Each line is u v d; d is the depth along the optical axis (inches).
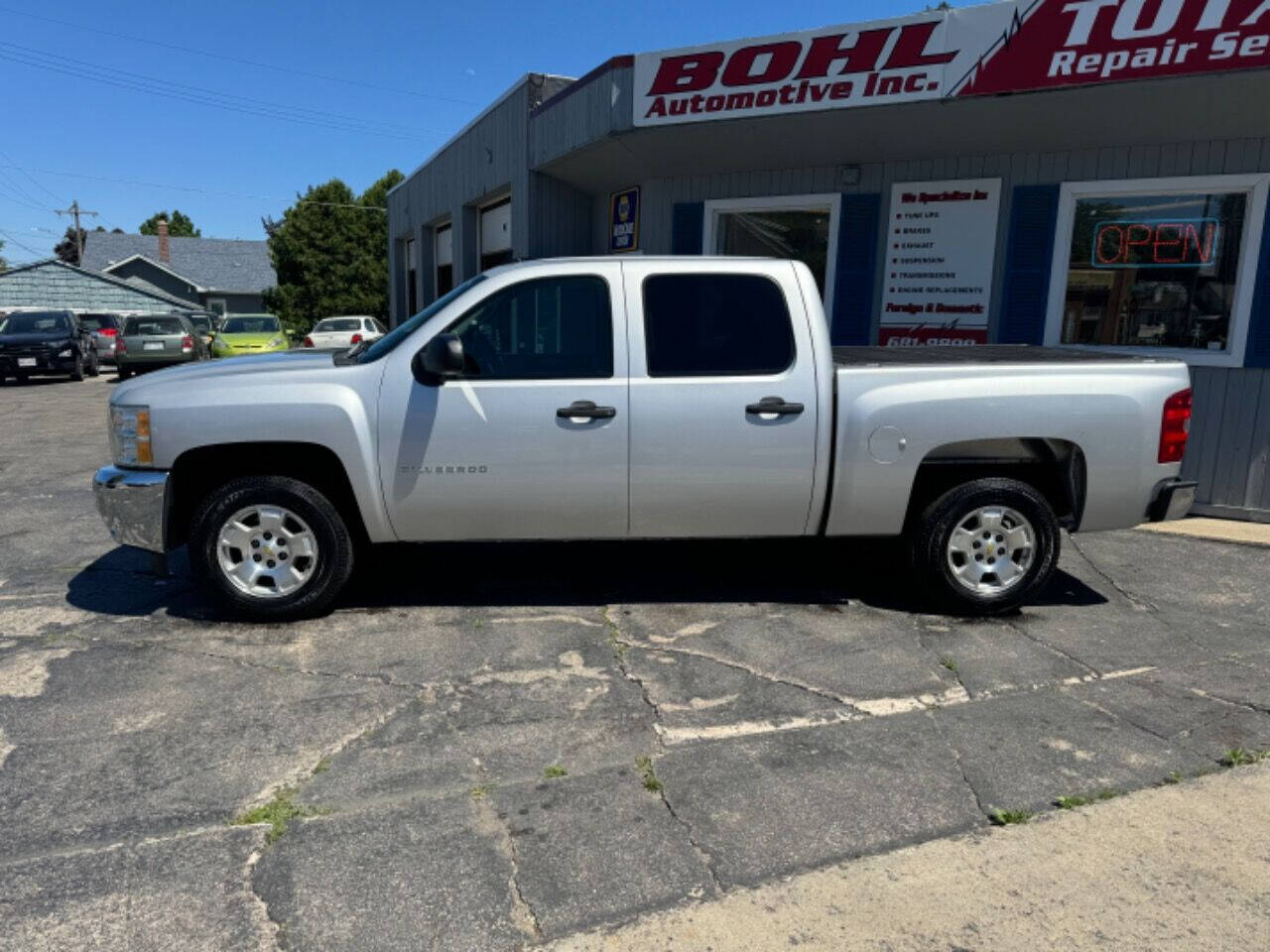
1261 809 123.3
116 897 104.5
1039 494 192.7
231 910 102.5
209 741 140.7
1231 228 295.1
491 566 232.8
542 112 409.7
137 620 192.5
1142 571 235.5
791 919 101.4
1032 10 260.8
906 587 216.2
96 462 391.9
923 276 342.3
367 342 210.8
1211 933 99.2
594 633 186.7
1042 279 323.6
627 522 188.2
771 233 371.2
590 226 474.3
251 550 187.3
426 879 108.0
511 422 180.9
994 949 97.0
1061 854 113.3
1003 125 297.3
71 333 828.6
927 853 113.5
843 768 133.5
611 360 182.7
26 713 149.3
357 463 181.2
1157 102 267.3
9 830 117.3
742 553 246.2
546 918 101.4
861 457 185.2
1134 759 136.5
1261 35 234.5
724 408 182.7
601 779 130.3
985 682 163.5
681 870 109.9
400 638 183.2
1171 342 308.2
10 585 216.8
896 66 281.7
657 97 322.7
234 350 894.4
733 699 156.2
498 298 183.9
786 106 300.2
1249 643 184.7
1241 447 294.7
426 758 136.1
